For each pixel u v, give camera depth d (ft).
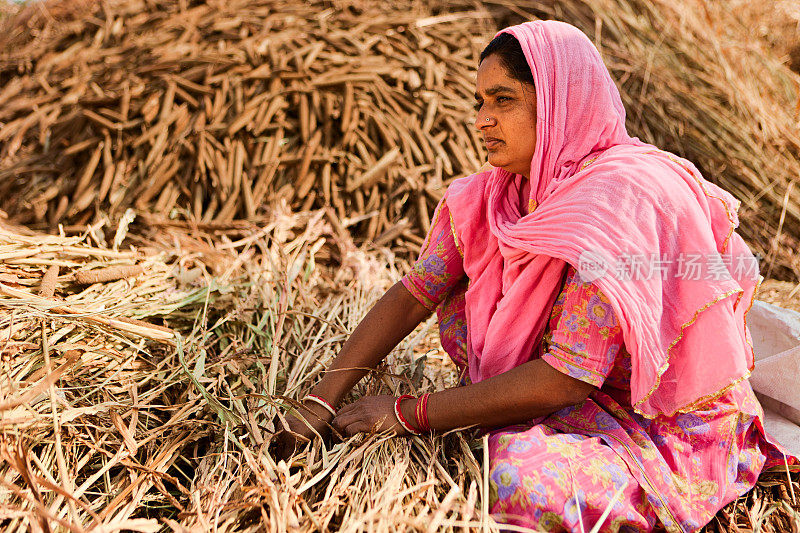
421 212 9.56
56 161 9.91
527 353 4.84
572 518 4.15
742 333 4.86
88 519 4.42
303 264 8.59
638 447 4.52
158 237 8.68
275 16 11.44
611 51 11.53
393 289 5.58
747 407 4.99
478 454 4.83
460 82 10.90
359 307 7.54
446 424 4.76
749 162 10.53
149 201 9.42
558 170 4.70
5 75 11.64
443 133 10.29
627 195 4.29
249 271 7.63
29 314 5.53
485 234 5.16
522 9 12.23
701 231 4.35
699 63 11.54
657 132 10.74
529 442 4.32
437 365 6.97
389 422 4.91
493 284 5.03
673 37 11.82
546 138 4.63
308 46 10.75
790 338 5.97
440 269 5.38
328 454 4.83
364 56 10.78
